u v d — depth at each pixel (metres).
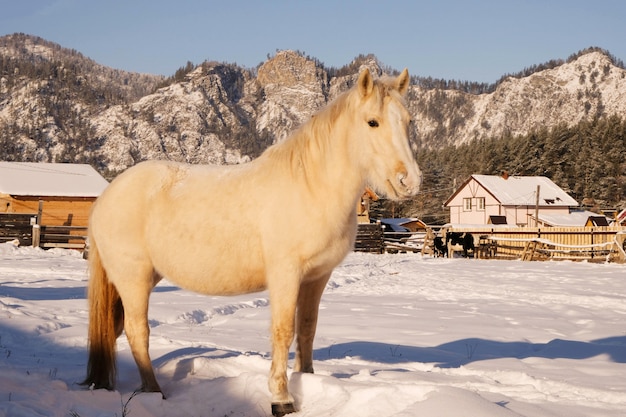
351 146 4.17
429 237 34.03
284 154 4.32
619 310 10.97
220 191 4.34
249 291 4.43
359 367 5.35
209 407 4.11
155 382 4.38
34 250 23.86
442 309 10.45
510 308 10.84
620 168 81.50
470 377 4.83
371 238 35.25
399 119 4.09
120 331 4.75
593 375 5.26
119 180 4.66
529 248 28.72
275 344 4.08
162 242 4.38
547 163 87.81
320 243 4.13
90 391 4.18
